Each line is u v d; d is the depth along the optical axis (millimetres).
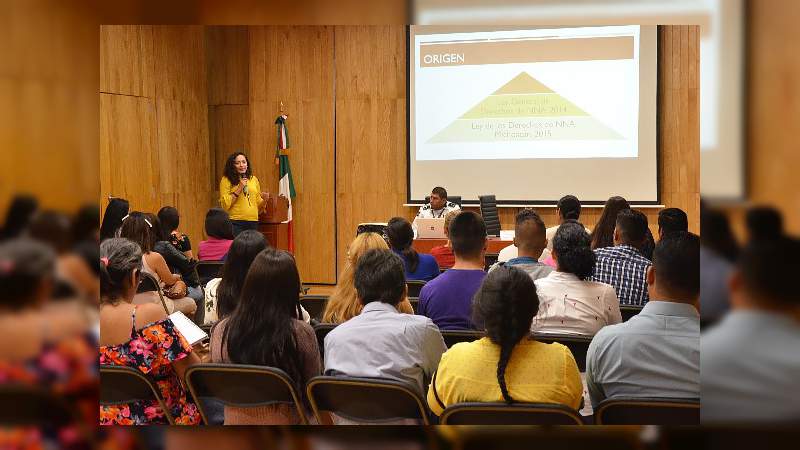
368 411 2029
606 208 4391
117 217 4629
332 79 8703
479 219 2986
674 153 7902
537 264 3160
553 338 2506
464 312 2842
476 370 1879
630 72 7945
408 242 3947
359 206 8766
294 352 2193
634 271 3305
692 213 7887
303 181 8852
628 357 2031
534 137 8250
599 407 1841
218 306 2676
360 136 8719
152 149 8023
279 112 8836
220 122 9422
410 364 2131
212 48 9344
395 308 2309
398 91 8625
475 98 8383
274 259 2205
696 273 2014
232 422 2205
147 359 2213
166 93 8258
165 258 4738
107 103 7332
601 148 8078
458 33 8367
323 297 3516
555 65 8141
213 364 2117
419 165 8570
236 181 7805
